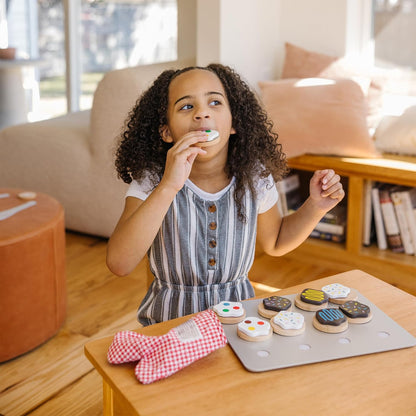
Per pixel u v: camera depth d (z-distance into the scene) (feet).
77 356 6.19
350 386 2.99
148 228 3.62
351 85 8.42
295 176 9.25
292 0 9.98
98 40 13.65
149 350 3.14
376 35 9.87
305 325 3.50
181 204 4.06
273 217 4.42
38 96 14.58
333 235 8.61
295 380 3.03
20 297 5.96
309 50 10.05
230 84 4.16
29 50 14.35
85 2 13.56
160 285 4.27
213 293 4.17
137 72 8.43
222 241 4.11
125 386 2.97
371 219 8.46
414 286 7.91
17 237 5.80
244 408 2.82
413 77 9.73
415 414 2.79
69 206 9.22
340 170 8.07
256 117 4.26
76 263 8.50
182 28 11.35
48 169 9.21
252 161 4.17
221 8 8.52
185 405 2.83
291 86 8.60
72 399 5.50
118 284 7.89
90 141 8.83
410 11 9.53
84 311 7.14
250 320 3.44
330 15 9.73
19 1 14.15
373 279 4.21
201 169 4.02
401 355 3.26
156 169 4.18
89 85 14.03
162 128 4.07
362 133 8.07
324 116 8.20
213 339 3.21
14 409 5.33
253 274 8.32
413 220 8.00
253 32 9.45
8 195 7.09
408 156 8.13
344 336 3.39
